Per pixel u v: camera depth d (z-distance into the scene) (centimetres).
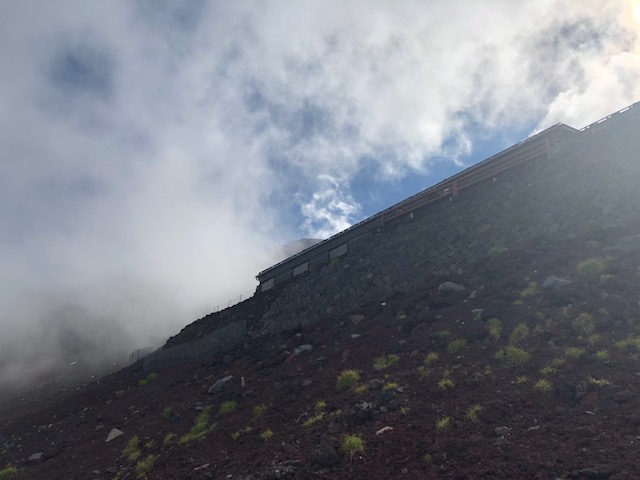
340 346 2280
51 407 4203
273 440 1383
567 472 773
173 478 1355
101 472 1708
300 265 4169
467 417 1094
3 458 2581
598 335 1292
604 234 1956
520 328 1489
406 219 3378
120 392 3634
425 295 2322
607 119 2481
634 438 816
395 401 1315
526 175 2695
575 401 1020
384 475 962
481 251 2516
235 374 2605
